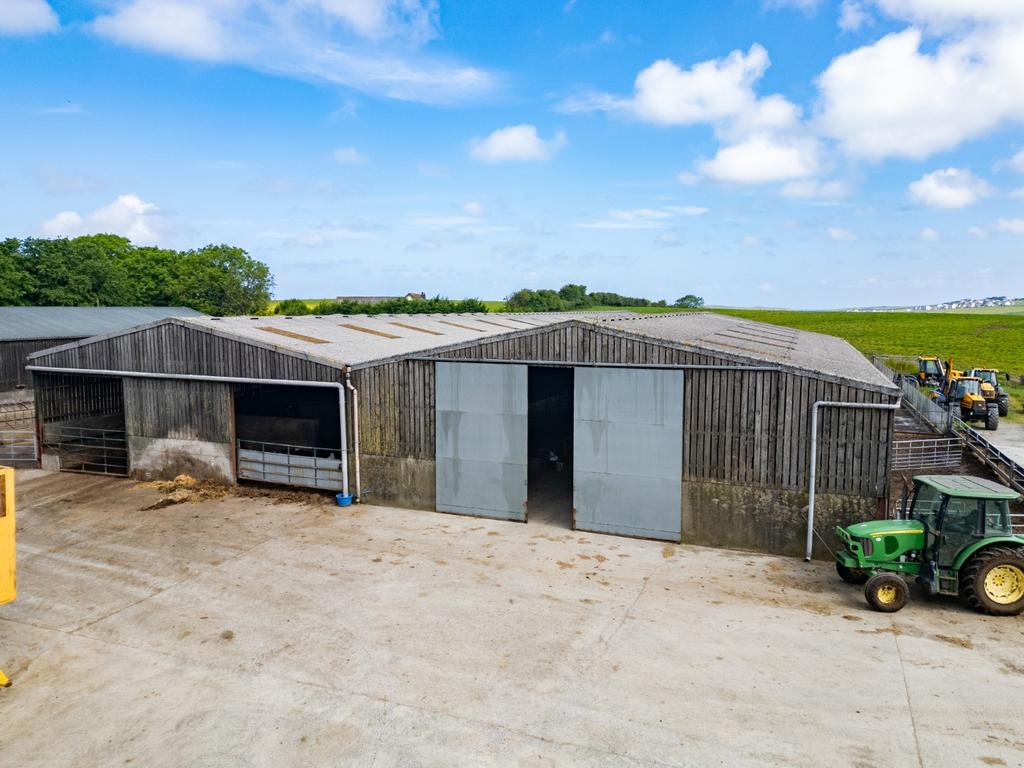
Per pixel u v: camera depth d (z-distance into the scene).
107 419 23.50
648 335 14.67
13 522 10.12
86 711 8.58
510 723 8.20
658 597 11.84
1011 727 7.95
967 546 10.93
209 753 7.75
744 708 8.44
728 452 14.21
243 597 11.84
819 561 13.69
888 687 8.84
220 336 18.59
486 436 16.30
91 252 59.19
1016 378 45.31
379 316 32.72
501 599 11.74
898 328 92.44
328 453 19.84
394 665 9.56
